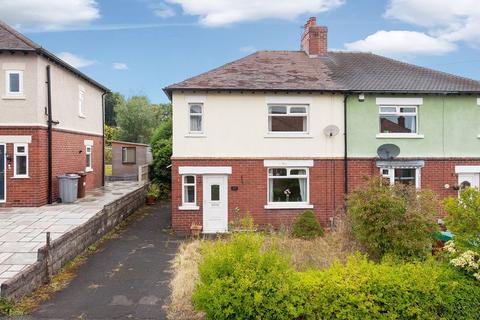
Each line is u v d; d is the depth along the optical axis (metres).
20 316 7.31
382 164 15.56
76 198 16.73
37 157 15.17
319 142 15.62
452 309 6.54
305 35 19.61
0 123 15.00
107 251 12.11
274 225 15.39
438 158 15.80
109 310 7.67
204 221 15.26
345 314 6.42
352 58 19.12
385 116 16.00
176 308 7.72
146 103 49.12
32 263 8.91
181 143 15.23
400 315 6.49
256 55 18.48
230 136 15.35
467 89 15.66
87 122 20.97
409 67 18.03
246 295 6.32
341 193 15.68
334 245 11.25
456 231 7.54
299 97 15.51
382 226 9.09
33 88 15.08
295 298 6.43
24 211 14.23
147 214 18.83
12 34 15.34
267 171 15.48
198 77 15.80
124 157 27.70
